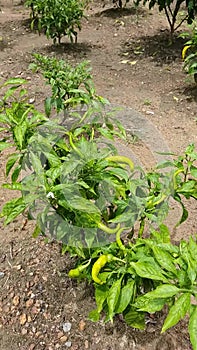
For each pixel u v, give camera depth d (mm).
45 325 2436
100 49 6344
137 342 2303
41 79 5438
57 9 5918
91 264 2084
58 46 6391
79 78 4059
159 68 5617
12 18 7859
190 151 2268
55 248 2873
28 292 2609
